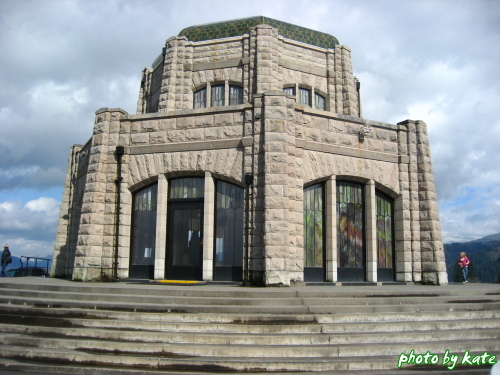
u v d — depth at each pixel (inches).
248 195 648.4
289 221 641.0
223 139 679.7
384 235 759.1
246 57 917.2
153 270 700.0
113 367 358.0
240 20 979.3
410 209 764.6
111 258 697.0
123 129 727.1
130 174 717.3
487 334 437.4
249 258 634.2
